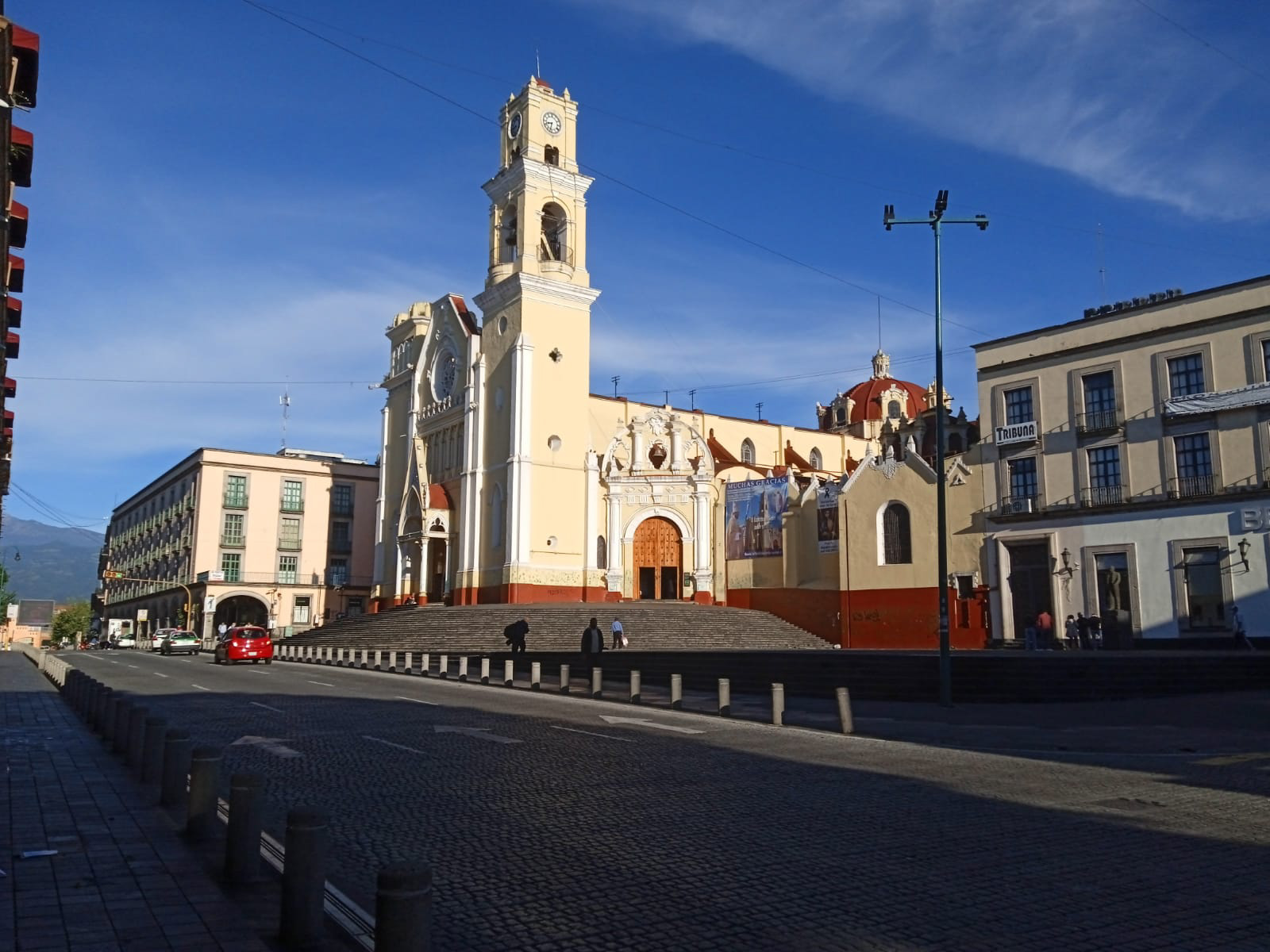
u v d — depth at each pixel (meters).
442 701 25.39
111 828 10.14
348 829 10.21
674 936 6.84
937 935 6.86
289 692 27.53
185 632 61.38
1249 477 36.84
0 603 117.69
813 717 22.23
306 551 82.38
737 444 72.94
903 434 77.75
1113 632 38.75
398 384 72.19
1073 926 7.05
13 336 27.44
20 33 15.92
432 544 63.47
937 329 25.95
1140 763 15.30
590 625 35.81
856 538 49.62
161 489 93.31
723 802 11.70
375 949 5.09
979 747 17.28
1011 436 43.75
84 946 6.48
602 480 60.56
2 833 9.90
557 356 58.84
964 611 44.88
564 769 14.16
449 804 11.55
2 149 17.16
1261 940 6.77
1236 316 37.84
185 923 7.04
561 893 7.87
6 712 21.97
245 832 8.05
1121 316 41.16
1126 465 40.28
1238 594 36.69
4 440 33.88
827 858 8.99
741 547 56.72
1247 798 12.09
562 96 61.94
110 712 17.02
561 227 60.94
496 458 58.50
